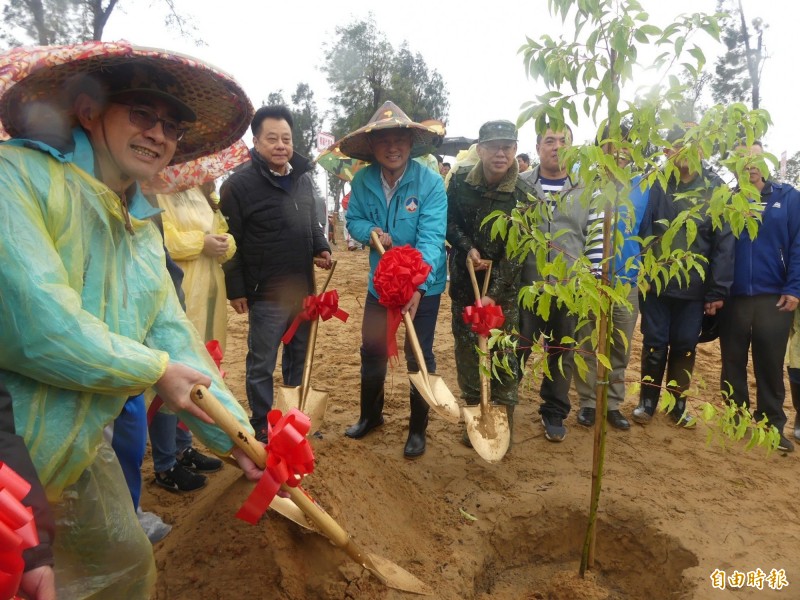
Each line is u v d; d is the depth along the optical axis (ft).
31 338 4.50
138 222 5.79
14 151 4.82
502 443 11.38
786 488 11.96
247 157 10.82
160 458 10.66
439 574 8.37
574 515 10.58
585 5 6.22
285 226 11.76
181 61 5.26
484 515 10.42
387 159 11.82
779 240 13.56
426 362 12.68
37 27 34.14
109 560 6.00
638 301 14.61
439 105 78.23
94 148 5.48
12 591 3.48
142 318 5.82
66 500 5.64
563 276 6.93
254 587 7.22
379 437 13.76
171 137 5.67
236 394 16.39
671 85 6.36
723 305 14.49
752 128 6.21
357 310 28.76
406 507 9.98
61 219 4.90
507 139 11.53
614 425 14.79
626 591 9.86
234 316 26.91
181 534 8.33
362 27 69.92
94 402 5.22
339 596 7.29
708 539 9.75
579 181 7.50
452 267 13.24
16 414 4.84
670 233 6.99
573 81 6.65
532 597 8.84
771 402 14.08
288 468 5.87
